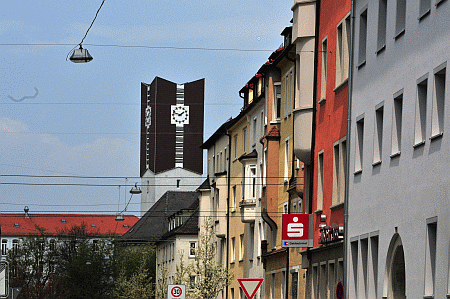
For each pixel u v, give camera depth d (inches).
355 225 3462.1
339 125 3814.0
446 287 2411.4
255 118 6520.7
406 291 2780.5
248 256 6584.6
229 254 7460.6
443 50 2527.1
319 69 4242.1
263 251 5866.1
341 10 3836.1
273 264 5585.6
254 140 6584.6
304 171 4598.9
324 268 4062.5
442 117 2593.5
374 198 3218.5
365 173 3363.7
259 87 6427.2
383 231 3080.7
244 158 6525.6
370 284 3240.7
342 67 3836.1
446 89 2485.2
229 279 6934.1
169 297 3737.7
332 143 3927.2
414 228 2728.8
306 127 4338.1
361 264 3376.0
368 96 3368.6
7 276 3777.1
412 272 2726.4
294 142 4443.9
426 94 2751.0
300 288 4658.0
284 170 5354.3
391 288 3004.4
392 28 3080.7
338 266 3730.3
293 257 4916.3
